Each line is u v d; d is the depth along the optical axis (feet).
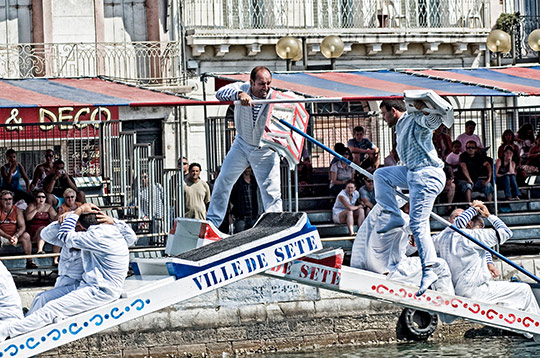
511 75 272.31
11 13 355.77
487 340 217.56
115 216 240.32
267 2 388.57
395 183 161.48
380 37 389.39
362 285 163.12
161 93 235.40
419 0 405.18
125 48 342.85
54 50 350.84
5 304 153.48
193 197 237.04
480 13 406.21
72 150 267.80
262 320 214.90
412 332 218.38
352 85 247.50
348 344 217.77
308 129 266.77
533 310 195.11
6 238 218.38
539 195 265.95
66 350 204.85
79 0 357.00
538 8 409.90
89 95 228.43
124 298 149.79
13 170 235.61
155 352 209.26
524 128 272.92
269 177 165.48
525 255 242.58
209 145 252.21
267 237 153.38
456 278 193.16
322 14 395.55
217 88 264.93
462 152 256.73
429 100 151.53
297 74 270.46
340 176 248.73
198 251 158.20
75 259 158.92
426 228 158.40
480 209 192.54
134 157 241.35
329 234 241.76
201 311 211.82
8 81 256.52
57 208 227.20
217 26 381.19
